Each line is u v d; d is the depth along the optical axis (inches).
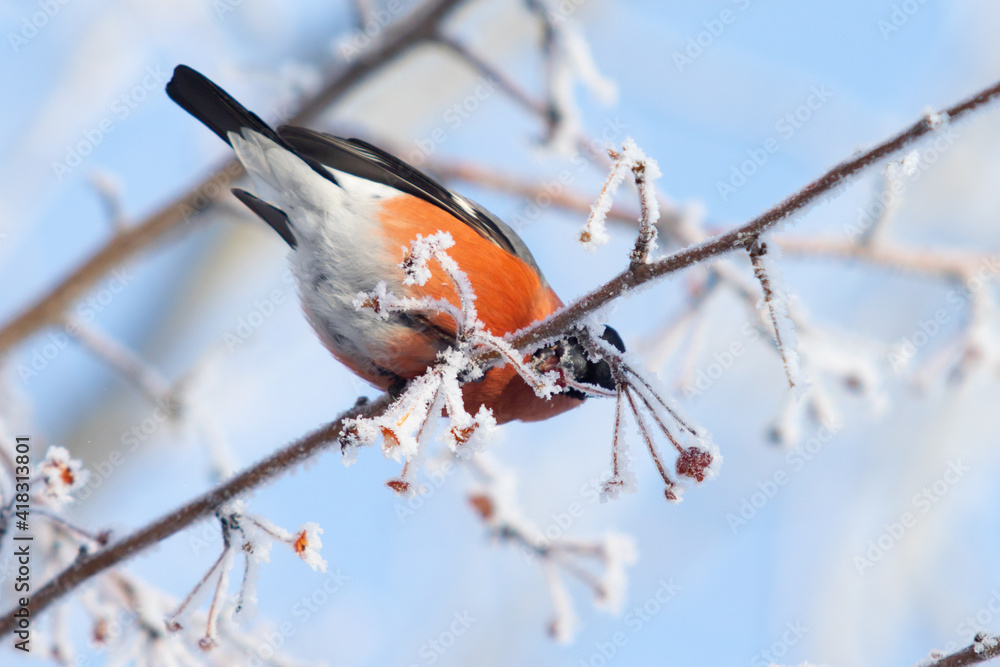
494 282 266.7
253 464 235.8
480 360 209.0
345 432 188.9
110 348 364.8
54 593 241.1
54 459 236.7
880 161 175.5
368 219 275.7
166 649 266.8
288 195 283.4
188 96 288.7
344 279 273.6
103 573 240.7
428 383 193.5
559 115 371.2
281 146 285.0
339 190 281.0
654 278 197.9
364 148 303.3
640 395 203.8
